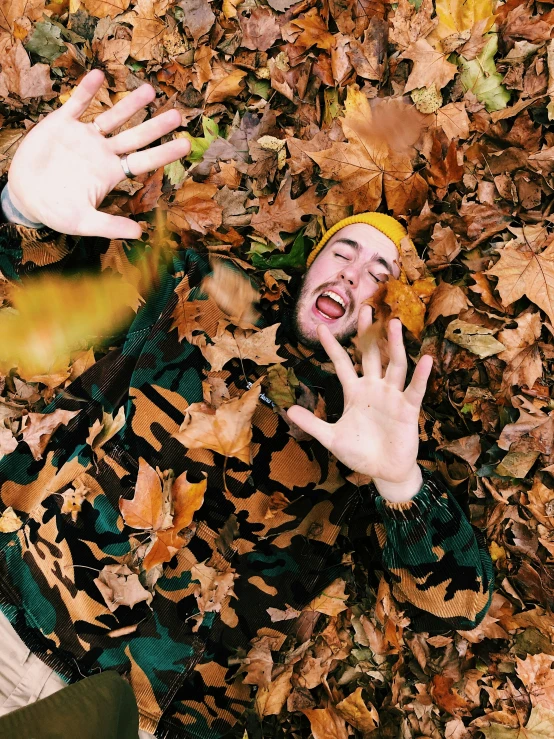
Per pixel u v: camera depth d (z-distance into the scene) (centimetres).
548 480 155
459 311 154
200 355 138
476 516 158
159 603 131
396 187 161
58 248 129
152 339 138
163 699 128
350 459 106
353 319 143
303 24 169
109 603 128
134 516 128
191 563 131
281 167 172
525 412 152
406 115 162
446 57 163
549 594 153
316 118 176
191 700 133
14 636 130
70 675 128
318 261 148
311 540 134
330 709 156
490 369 157
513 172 161
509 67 162
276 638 135
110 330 158
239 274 149
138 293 147
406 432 101
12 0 168
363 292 144
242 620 134
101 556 131
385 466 104
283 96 179
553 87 156
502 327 155
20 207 115
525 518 157
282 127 178
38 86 171
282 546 134
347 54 168
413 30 165
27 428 141
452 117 161
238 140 174
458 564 120
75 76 177
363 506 138
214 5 179
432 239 158
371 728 155
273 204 167
